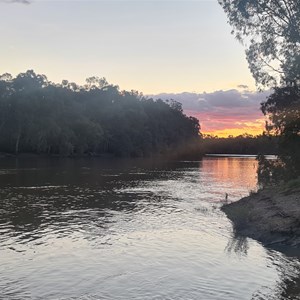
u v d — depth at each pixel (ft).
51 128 340.80
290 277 45.47
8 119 338.34
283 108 116.78
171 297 38.81
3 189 128.16
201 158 499.10
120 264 49.19
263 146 123.65
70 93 434.71
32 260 50.67
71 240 61.41
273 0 102.12
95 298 38.29
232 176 203.62
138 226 72.69
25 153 354.33
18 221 76.43
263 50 109.70
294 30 98.63
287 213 71.41
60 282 42.68
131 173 210.38
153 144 499.51
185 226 73.36
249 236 65.98
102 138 410.31
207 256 53.47
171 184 156.15
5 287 41.09
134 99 519.60
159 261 50.62
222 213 88.22
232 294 39.91
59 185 142.72
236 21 110.73
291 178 111.14
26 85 347.97
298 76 104.83
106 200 107.55
